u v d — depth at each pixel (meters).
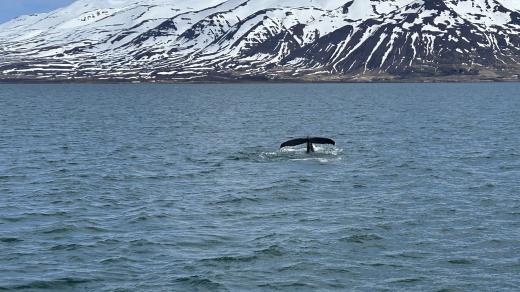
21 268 54.09
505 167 103.31
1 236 63.38
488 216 70.19
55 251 58.62
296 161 110.12
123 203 78.56
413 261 55.34
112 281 51.22
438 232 63.88
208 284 50.38
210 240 61.78
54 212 73.75
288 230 65.06
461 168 102.44
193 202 78.88
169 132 167.25
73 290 49.53
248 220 69.62
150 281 51.12
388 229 65.06
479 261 55.19
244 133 162.88
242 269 53.66
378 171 99.69
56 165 108.88
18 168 105.50
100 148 132.38
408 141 140.62
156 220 69.69
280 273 52.75
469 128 171.00
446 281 50.81
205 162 110.94
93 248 59.44
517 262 54.88
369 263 54.91
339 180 92.38
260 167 104.38
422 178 93.69
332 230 64.81
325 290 49.28
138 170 103.25
